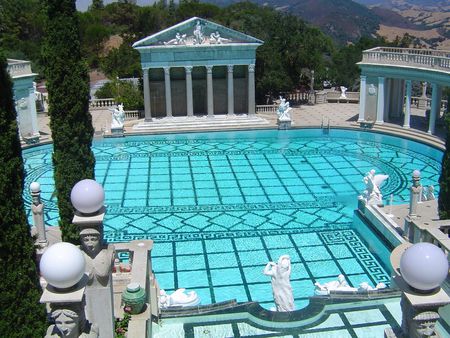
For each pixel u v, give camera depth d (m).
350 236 23.50
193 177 32.59
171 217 25.98
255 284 19.42
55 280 7.98
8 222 9.06
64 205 17.69
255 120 47.44
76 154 17.66
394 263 13.88
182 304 15.62
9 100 9.04
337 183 31.08
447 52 41.41
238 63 47.25
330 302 14.27
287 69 57.66
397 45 82.06
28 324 9.50
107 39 93.44
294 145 40.69
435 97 39.44
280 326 13.28
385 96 44.03
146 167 35.03
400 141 41.06
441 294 7.94
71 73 17.31
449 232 17.12
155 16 92.69
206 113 51.72
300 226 24.70
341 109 53.31
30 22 84.69
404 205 25.52
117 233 24.09
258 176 32.66
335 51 80.25
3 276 9.14
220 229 24.44
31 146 39.94
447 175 17.64
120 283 14.61
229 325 13.39
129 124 47.47
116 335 11.70
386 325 13.18
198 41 46.00
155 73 49.69
